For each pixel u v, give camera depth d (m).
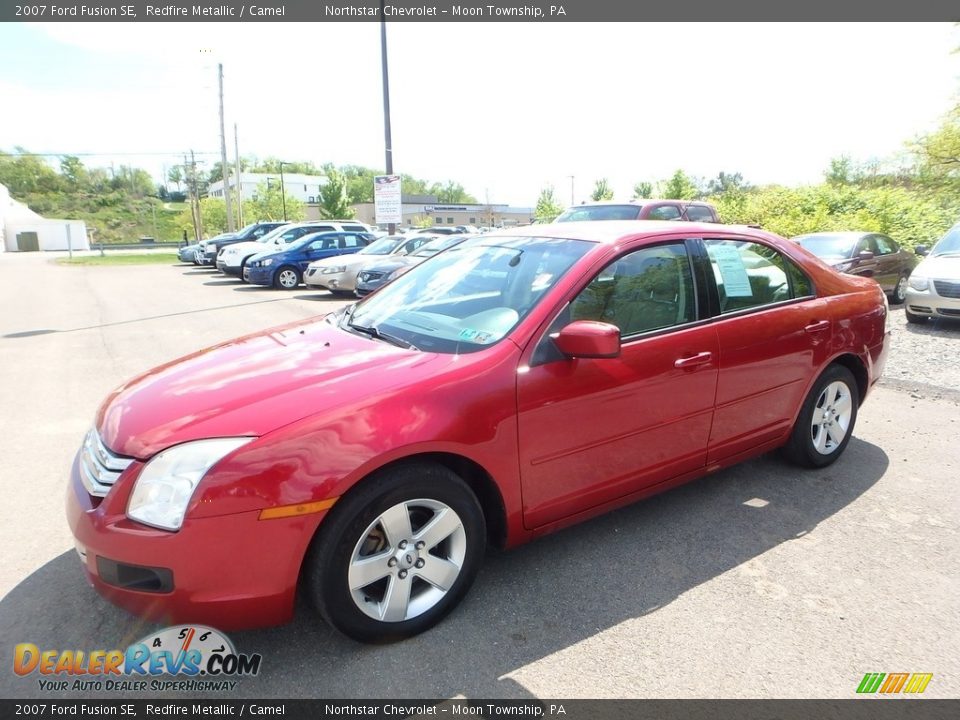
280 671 2.38
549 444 2.77
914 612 2.73
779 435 3.85
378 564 2.42
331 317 3.72
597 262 3.06
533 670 2.39
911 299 9.35
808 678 2.35
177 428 2.29
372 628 2.44
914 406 5.57
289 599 2.27
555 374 2.75
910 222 20.00
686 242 3.44
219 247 25.45
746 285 3.62
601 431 2.93
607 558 3.14
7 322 10.88
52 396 6.16
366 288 13.55
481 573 3.01
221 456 2.17
